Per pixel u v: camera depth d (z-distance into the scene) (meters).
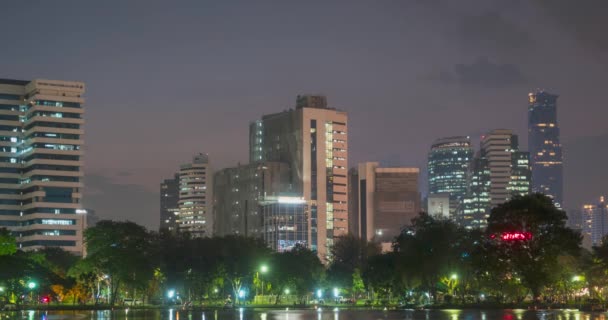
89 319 170.38
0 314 194.88
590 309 190.00
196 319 173.62
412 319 161.00
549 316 161.75
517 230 198.88
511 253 199.00
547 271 195.50
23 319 169.88
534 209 197.62
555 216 198.50
